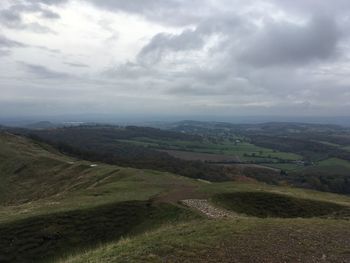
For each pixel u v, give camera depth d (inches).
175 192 1635.1
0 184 3193.9
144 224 1270.9
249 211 1446.9
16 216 1233.4
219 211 1312.7
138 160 5098.4
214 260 636.7
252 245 721.0
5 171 3518.7
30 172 3395.7
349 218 1334.9
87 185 2450.8
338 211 1517.0
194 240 739.4
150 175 2306.8
